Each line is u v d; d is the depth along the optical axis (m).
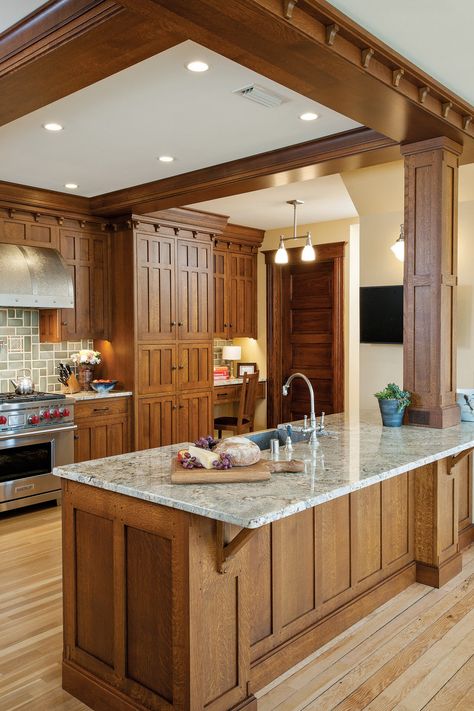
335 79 2.59
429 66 2.76
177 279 6.07
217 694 2.16
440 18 2.33
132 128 3.62
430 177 3.47
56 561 3.91
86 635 2.46
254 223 7.20
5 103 2.83
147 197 5.02
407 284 3.61
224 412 7.92
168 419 6.00
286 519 2.63
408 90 2.79
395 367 4.71
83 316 5.62
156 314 5.86
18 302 4.79
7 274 4.79
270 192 5.52
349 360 7.07
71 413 5.12
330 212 6.50
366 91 2.72
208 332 6.44
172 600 2.10
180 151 4.09
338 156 3.79
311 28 2.22
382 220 4.72
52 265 5.14
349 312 7.05
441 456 2.88
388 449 2.96
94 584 2.42
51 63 2.44
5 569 3.78
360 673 2.60
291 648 2.64
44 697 2.47
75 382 5.66
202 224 6.29
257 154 4.16
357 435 3.36
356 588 3.08
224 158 4.27
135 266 5.64
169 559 2.12
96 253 5.72
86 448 5.34
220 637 2.16
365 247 4.82
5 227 5.01
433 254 3.49
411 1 2.20
